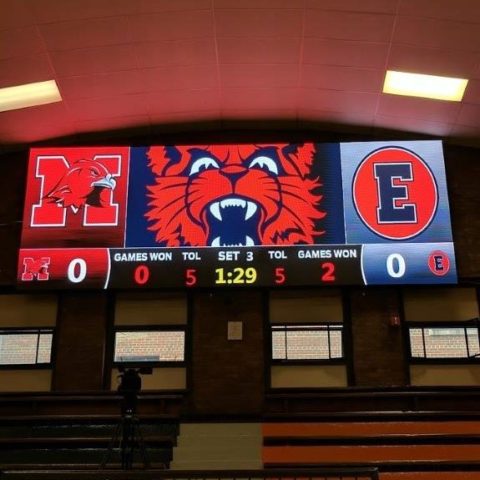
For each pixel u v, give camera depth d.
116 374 9.10
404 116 9.77
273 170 9.53
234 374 8.93
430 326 9.29
